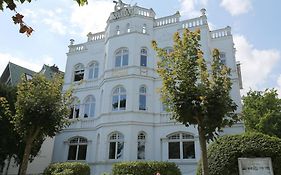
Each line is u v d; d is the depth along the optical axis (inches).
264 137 437.4
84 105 973.8
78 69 1063.6
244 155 425.7
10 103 716.0
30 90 481.1
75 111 980.6
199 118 345.7
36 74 542.0
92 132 911.0
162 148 798.5
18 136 713.6
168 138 805.2
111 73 908.0
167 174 620.4
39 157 997.8
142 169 620.4
